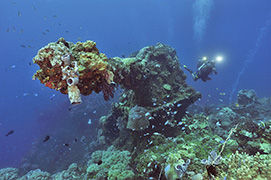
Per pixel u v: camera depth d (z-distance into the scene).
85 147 14.34
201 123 7.26
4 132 26.56
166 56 9.05
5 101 40.19
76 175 8.63
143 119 6.22
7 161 19.41
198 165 4.07
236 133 5.94
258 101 12.84
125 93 8.62
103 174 6.25
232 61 59.47
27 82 51.22
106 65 3.61
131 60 5.75
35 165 14.70
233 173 2.71
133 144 7.46
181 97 7.64
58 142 16.78
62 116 21.52
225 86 37.84
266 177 2.50
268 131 5.04
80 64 3.53
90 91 3.92
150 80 7.49
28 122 26.55
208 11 58.66
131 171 5.59
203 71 8.93
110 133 10.45
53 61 3.14
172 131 7.57
